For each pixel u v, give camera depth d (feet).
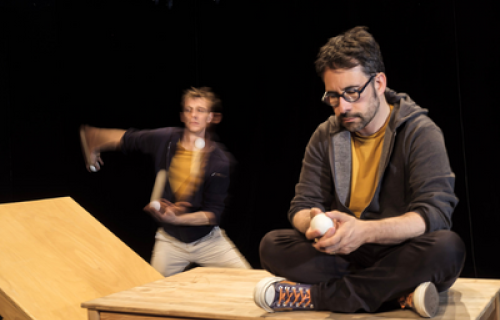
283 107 10.66
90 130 8.41
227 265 7.79
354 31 4.64
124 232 12.27
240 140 11.00
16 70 12.55
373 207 4.85
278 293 4.46
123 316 4.82
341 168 5.04
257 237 10.91
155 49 11.69
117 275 6.65
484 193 9.06
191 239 7.65
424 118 4.79
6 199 12.57
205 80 11.27
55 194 12.62
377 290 4.35
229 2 11.00
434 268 4.22
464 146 9.18
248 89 10.91
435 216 4.37
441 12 9.27
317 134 5.35
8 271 5.87
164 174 7.73
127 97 11.96
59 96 12.42
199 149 7.70
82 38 12.19
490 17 8.92
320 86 10.34
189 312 4.52
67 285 6.07
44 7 12.30
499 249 8.97
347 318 4.27
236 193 11.00
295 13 10.43
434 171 4.53
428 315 4.17
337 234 4.12
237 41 10.98
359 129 4.65
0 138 12.56
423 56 9.43
